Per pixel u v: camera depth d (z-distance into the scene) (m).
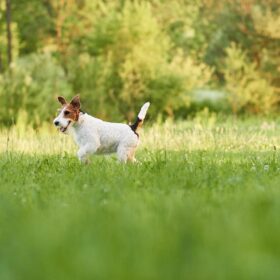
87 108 43.56
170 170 9.98
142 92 45.22
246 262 3.08
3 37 50.31
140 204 6.22
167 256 3.31
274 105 48.84
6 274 3.03
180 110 50.03
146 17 47.12
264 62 49.31
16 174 11.06
